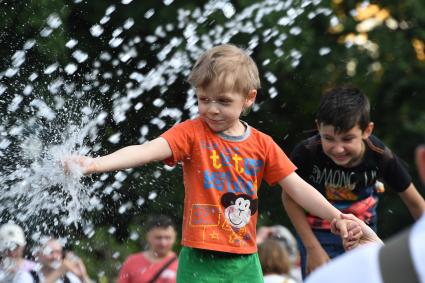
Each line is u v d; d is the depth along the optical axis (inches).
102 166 216.8
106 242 418.0
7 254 343.0
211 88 231.8
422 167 116.2
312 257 300.4
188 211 238.7
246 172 239.0
